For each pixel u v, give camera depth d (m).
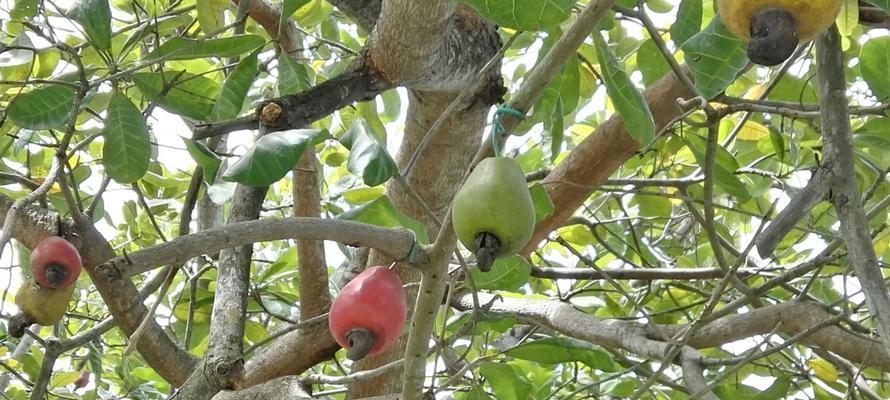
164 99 2.26
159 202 3.54
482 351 3.33
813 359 3.11
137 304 2.36
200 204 3.40
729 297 3.59
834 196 1.85
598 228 3.83
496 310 2.86
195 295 3.08
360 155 1.59
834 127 1.87
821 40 1.90
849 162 1.85
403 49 2.36
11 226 1.82
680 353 2.55
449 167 2.88
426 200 2.95
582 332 2.75
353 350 1.57
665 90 2.76
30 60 2.50
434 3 2.20
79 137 3.12
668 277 3.14
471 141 2.85
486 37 2.63
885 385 3.43
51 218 2.14
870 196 2.56
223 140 3.04
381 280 1.62
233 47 2.06
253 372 2.93
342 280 3.29
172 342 2.51
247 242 1.45
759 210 3.07
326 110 2.36
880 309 1.77
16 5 2.43
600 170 2.89
